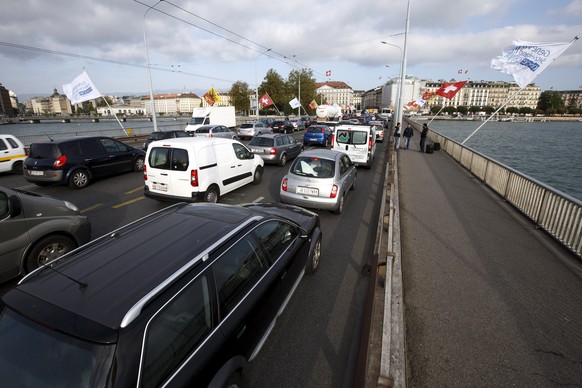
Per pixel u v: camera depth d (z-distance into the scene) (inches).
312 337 139.6
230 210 137.4
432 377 117.3
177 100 7003.0
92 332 69.7
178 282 86.6
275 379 117.9
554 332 142.5
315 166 291.4
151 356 73.7
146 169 301.0
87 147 410.0
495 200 353.4
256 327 111.4
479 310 156.8
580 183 939.3
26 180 411.8
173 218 124.9
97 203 334.3
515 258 212.1
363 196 371.6
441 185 422.0
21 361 71.0
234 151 352.2
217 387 85.4
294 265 149.2
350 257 215.8
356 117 1872.5
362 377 94.2
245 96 3078.2
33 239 170.2
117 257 95.6
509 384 115.1
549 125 4594.0
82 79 815.7
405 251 220.2
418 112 5644.7
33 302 78.2
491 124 4719.5
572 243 220.2
